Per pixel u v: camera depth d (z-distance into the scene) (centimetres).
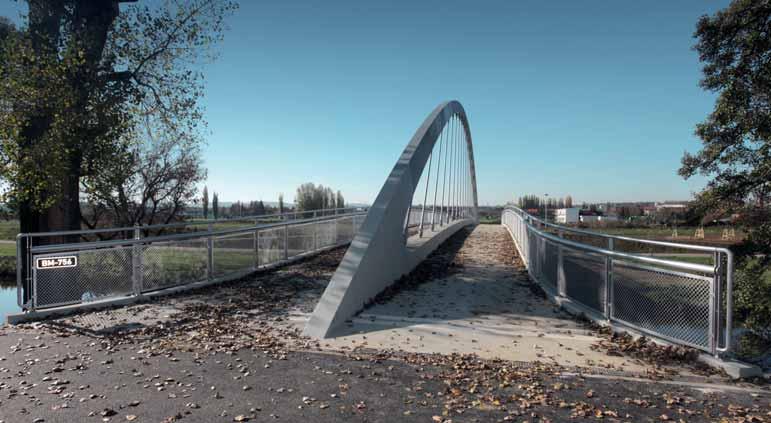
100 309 654
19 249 599
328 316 555
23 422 302
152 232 1770
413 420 309
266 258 1045
